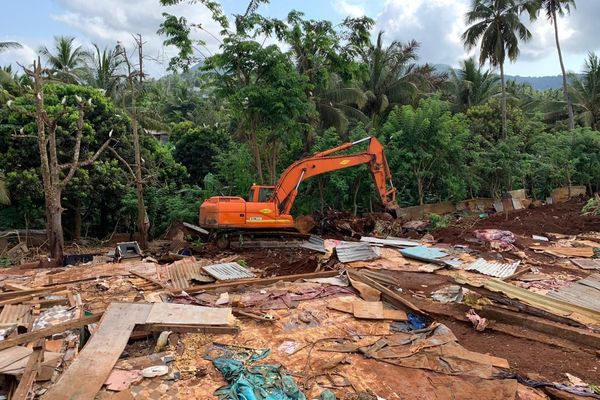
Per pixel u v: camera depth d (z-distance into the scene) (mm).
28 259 13641
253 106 15719
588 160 21422
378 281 8953
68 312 7199
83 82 25000
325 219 15719
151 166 18719
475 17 26078
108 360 5395
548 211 17891
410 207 17516
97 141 17578
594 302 7613
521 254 11211
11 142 15742
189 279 9445
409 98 26016
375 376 5289
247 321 6898
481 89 31094
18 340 5684
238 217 12938
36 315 7082
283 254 12570
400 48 27188
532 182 22438
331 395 4828
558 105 33250
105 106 17812
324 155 14258
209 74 16609
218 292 8484
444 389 5016
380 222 15234
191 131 22891
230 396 4793
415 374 5344
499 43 25203
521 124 25844
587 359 5793
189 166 22844
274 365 5461
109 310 6695
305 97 16734
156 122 25734
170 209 18172
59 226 12719
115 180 17547
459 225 15883
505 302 7238
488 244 12250
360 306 7426
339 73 19156
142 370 5297
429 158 18484
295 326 6742
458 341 6422
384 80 26734
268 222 13211
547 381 5258
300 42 18016
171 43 15727
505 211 17922
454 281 8773
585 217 15758
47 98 16750
